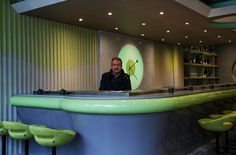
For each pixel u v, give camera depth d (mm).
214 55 11781
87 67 6391
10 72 4688
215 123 3750
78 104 3109
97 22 5801
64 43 5797
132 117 3090
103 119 3131
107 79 4609
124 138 3148
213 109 5367
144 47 8461
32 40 5113
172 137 3756
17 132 3639
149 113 3098
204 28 6770
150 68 8703
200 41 9156
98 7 4617
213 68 11953
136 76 8039
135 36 7844
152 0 4270
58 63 5629
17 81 4801
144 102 3033
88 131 3264
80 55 6211
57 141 3090
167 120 3371
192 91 4242
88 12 4930
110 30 6805
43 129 3059
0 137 4547
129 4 4473
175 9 4832
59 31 5695
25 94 4410
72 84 5965
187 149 4324
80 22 5773
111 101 3016
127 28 6555
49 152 4074
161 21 5809
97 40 6734
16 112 4699
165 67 9578
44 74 5312
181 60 10383
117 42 7328
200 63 11156
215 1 5535
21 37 4914
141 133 3166
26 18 5031
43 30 5344
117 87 4535
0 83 4539
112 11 4891
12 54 4746
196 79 11383
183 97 3592
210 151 4598
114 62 4523
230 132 6086
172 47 10055
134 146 3168
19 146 4734
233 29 7125
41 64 5262
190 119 4352
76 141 3438
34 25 5176
